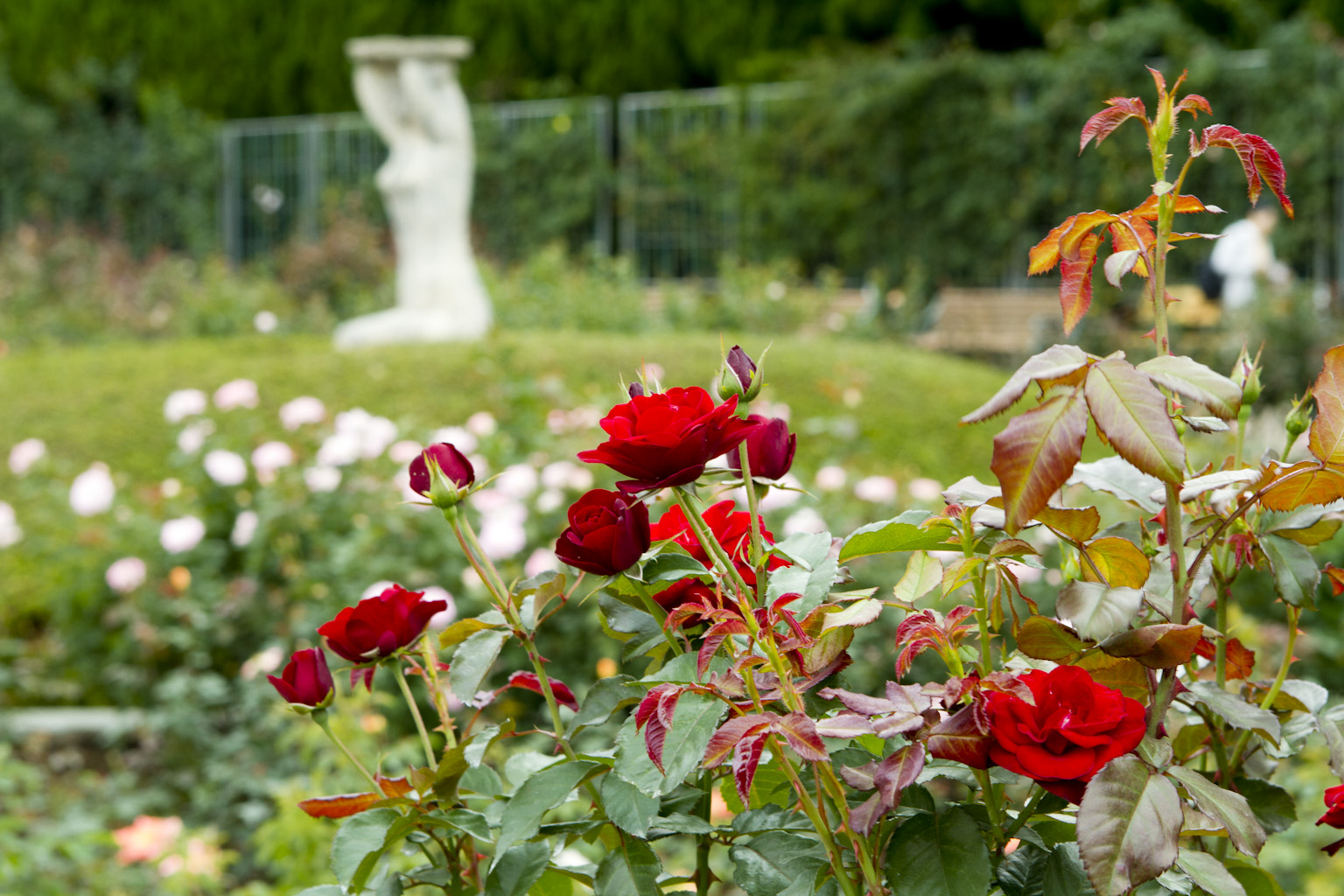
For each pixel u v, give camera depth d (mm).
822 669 776
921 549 854
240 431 4520
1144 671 744
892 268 10578
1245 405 879
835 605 773
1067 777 649
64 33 15023
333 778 2650
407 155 8492
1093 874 620
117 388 6781
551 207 12477
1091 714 672
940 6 11602
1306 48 8578
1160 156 740
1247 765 943
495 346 6500
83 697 3787
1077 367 646
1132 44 9273
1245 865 860
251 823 2996
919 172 10266
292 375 6656
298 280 11273
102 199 14523
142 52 14914
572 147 12320
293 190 13906
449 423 5969
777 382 6465
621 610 877
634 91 12734
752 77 11672
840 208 10672
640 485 755
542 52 13133
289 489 3762
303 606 3396
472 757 838
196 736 3178
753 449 857
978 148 9969
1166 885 731
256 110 14414
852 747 806
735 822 814
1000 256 10125
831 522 3447
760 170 11039
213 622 3469
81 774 3311
